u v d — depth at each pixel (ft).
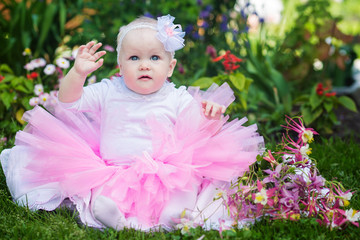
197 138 7.25
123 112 7.24
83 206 6.93
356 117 14.16
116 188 6.84
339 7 29.81
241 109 11.93
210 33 15.70
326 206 7.10
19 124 11.43
